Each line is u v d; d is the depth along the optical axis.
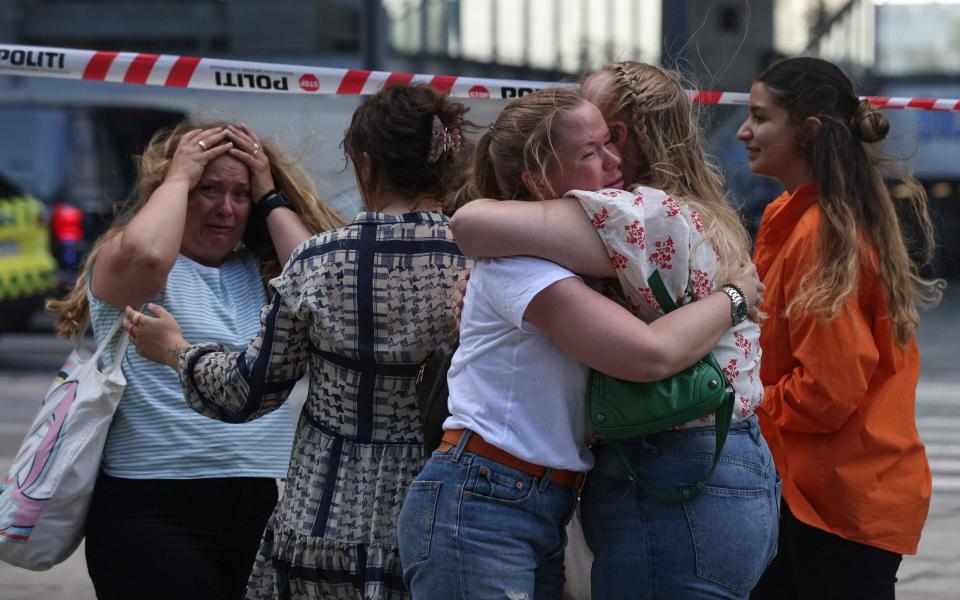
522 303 5.29
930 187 50.25
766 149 7.51
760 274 7.40
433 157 6.21
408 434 6.14
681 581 5.38
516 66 32.69
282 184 7.77
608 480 5.54
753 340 5.63
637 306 5.41
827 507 7.15
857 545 7.13
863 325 6.99
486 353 5.49
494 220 5.36
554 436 5.42
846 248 6.91
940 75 41.78
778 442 7.12
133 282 6.93
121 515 7.00
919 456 7.25
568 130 5.45
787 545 7.44
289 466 6.40
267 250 7.79
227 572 7.23
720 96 8.84
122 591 6.91
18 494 6.88
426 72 33.94
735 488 5.43
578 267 5.34
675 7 19.23
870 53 40.53
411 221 6.15
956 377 28.48
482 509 5.41
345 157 6.59
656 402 5.23
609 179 5.56
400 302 6.09
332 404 6.21
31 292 28.45
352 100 28.14
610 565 5.51
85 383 7.02
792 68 7.43
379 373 6.12
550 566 5.71
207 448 7.09
